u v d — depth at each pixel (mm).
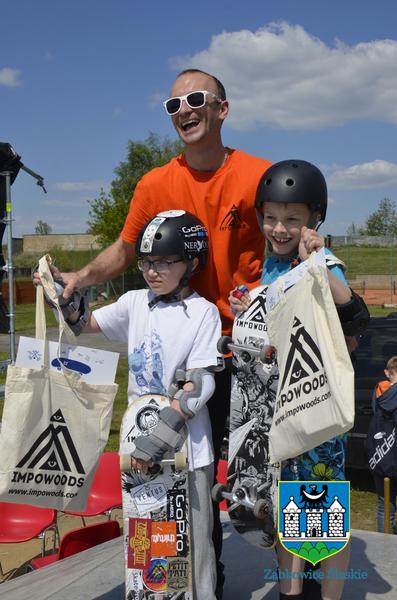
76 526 6184
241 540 3660
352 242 39094
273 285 2439
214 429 2984
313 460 2512
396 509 5562
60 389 2607
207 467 2590
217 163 2904
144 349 2621
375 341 6617
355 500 6535
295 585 2549
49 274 2637
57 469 2605
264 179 2596
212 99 2820
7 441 2527
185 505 2480
